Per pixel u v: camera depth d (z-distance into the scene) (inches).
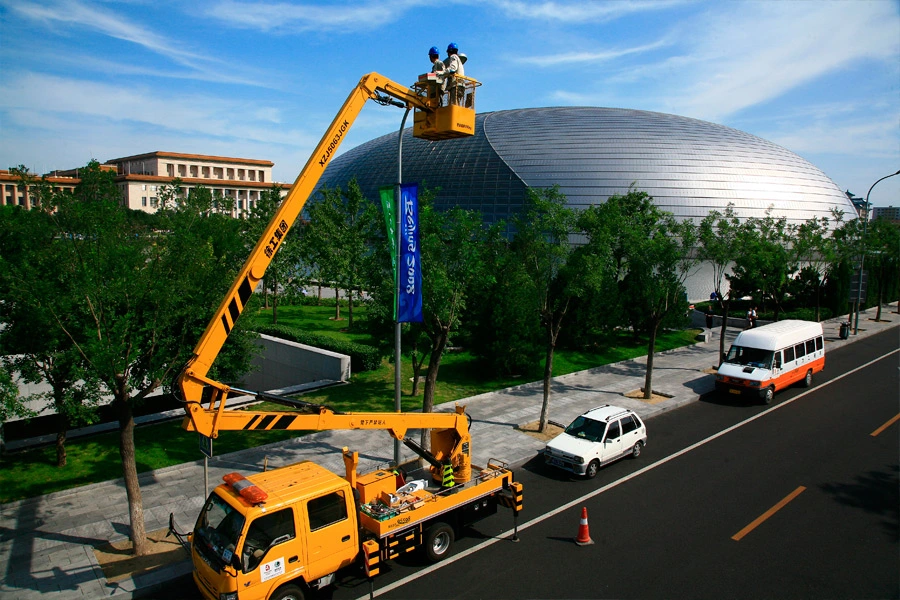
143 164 3762.3
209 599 322.7
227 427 333.1
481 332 936.3
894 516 486.3
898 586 381.1
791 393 912.9
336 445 639.8
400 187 500.1
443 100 445.7
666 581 386.0
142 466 572.1
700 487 548.1
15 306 443.5
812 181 2126.0
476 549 431.2
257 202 1428.4
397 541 379.6
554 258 689.0
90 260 397.7
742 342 898.1
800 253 1339.8
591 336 1208.8
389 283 619.8
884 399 873.5
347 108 386.6
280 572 323.6
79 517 472.1
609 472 589.0
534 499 522.6
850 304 1761.8
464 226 595.5
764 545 436.5
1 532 447.2
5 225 430.0
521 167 1934.1
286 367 1017.5
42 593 368.2
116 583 380.2
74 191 514.3
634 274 1215.6
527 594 370.3
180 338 474.3
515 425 719.1
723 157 2009.1
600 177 1882.4
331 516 349.4
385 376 921.5
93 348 385.1
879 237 1804.9
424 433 598.5
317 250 1364.4
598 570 400.2
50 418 772.0
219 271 493.4
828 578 390.6
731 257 987.3
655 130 2108.8
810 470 590.6
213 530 331.0
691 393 890.1
